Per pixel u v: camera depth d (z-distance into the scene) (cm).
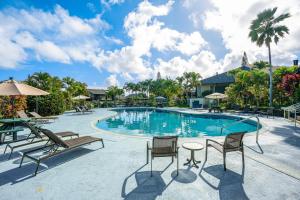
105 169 439
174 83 4031
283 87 1703
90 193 331
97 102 3178
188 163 472
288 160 493
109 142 690
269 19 2081
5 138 771
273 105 1953
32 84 1938
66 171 427
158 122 1761
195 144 474
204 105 3014
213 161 489
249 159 501
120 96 5109
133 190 341
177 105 3644
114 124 1622
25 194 328
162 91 4594
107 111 2355
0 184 365
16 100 1212
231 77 3161
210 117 1903
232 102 2370
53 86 2202
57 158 515
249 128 1378
